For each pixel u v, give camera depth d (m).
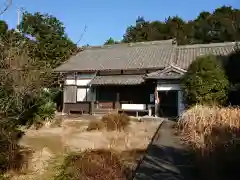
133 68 20.34
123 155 7.66
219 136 8.64
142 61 21.55
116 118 12.82
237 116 9.69
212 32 47.03
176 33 47.47
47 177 6.11
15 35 5.36
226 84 13.50
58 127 13.12
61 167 6.61
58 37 9.73
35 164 7.07
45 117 13.30
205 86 13.23
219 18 47.81
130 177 5.85
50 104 13.74
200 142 8.29
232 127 9.11
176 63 19.78
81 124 14.23
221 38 44.19
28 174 6.38
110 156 6.66
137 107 19.08
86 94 21.97
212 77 13.33
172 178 5.74
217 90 13.29
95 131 11.80
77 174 5.71
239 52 16.44
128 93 20.38
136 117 17.38
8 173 6.42
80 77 22.27
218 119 9.63
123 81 19.72
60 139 10.25
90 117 17.80
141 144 9.11
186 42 45.22
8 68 4.27
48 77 5.28
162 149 8.18
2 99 4.47
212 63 13.88
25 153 7.90
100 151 7.16
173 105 17.58
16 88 4.38
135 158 7.40
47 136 10.79
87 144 9.36
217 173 5.90
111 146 8.72
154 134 10.77
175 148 8.27
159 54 22.50
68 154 7.82
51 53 6.14
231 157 6.87
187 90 13.92
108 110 19.91
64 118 17.02
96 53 26.08
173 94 17.73
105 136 10.66
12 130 6.71
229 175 5.74
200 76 13.48
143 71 20.52
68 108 21.92
